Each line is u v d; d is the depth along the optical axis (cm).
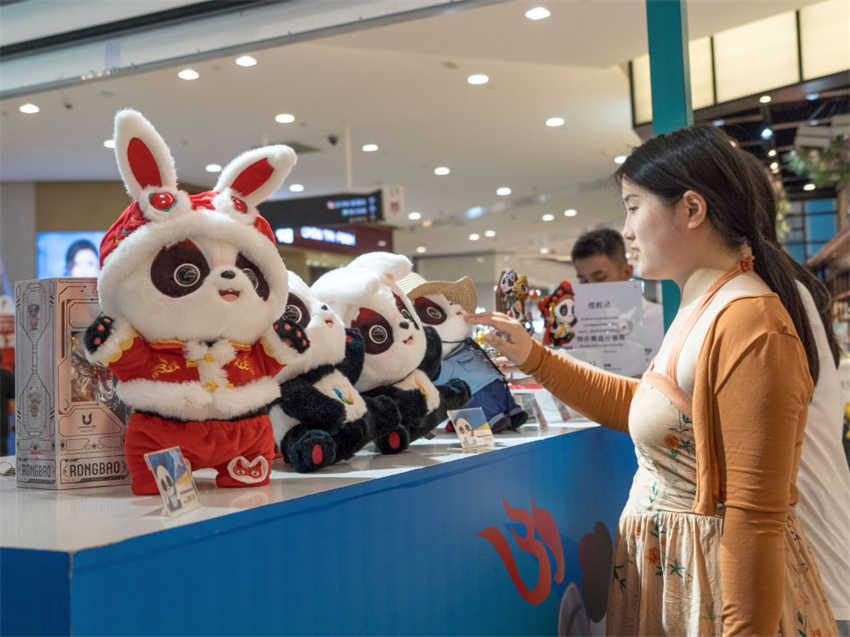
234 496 95
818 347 139
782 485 101
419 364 151
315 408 120
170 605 73
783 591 103
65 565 65
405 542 108
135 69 250
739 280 115
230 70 577
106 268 100
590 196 1082
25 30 258
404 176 970
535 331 244
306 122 725
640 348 231
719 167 118
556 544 154
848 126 330
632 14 426
